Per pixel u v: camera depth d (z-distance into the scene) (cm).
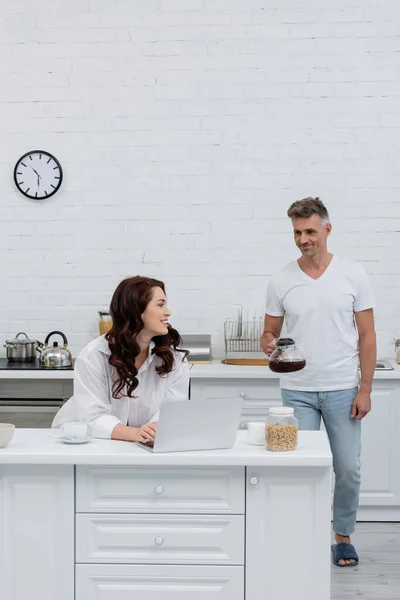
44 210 539
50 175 536
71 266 539
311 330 375
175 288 536
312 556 269
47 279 540
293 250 531
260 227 532
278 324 393
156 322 303
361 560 409
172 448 271
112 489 272
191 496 271
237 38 527
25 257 540
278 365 329
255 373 465
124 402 314
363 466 472
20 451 272
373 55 523
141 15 530
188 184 533
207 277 534
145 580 272
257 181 530
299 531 269
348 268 379
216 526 271
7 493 273
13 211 540
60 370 477
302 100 526
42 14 533
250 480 268
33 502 273
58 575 273
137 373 309
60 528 272
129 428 294
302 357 331
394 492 472
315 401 378
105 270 538
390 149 525
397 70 522
